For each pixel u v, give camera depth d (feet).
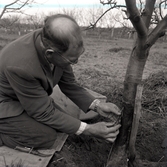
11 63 4.60
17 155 5.25
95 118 7.54
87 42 39.11
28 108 5.00
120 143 5.64
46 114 5.03
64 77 5.95
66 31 4.01
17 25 49.78
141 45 4.66
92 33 56.29
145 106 9.33
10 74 4.63
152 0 4.58
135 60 4.95
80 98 6.15
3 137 5.46
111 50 27.81
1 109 5.32
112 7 5.15
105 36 52.19
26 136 5.34
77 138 6.77
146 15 4.67
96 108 6.00
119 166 5.73
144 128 7.88
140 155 6.89
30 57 4.62
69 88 6.16
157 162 6.34
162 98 9.55
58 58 4.40
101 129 5.14
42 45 4.37
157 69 17.15
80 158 6.12
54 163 5.47
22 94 4.82
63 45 4.09
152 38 4.55
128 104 5.24
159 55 24.35
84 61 20.15
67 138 6.61
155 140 7.48
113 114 5.67
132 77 5.03
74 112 7.27
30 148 5.44
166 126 8.09
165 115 8.72
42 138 5.38
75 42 4.11
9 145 5.49
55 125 5.14
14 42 4.94
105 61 20.43
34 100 4.89
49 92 5.52
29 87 4.73
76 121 5.19
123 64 19.01
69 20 4.15
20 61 4.57
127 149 5.74
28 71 4.56
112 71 15.90
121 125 5.53
